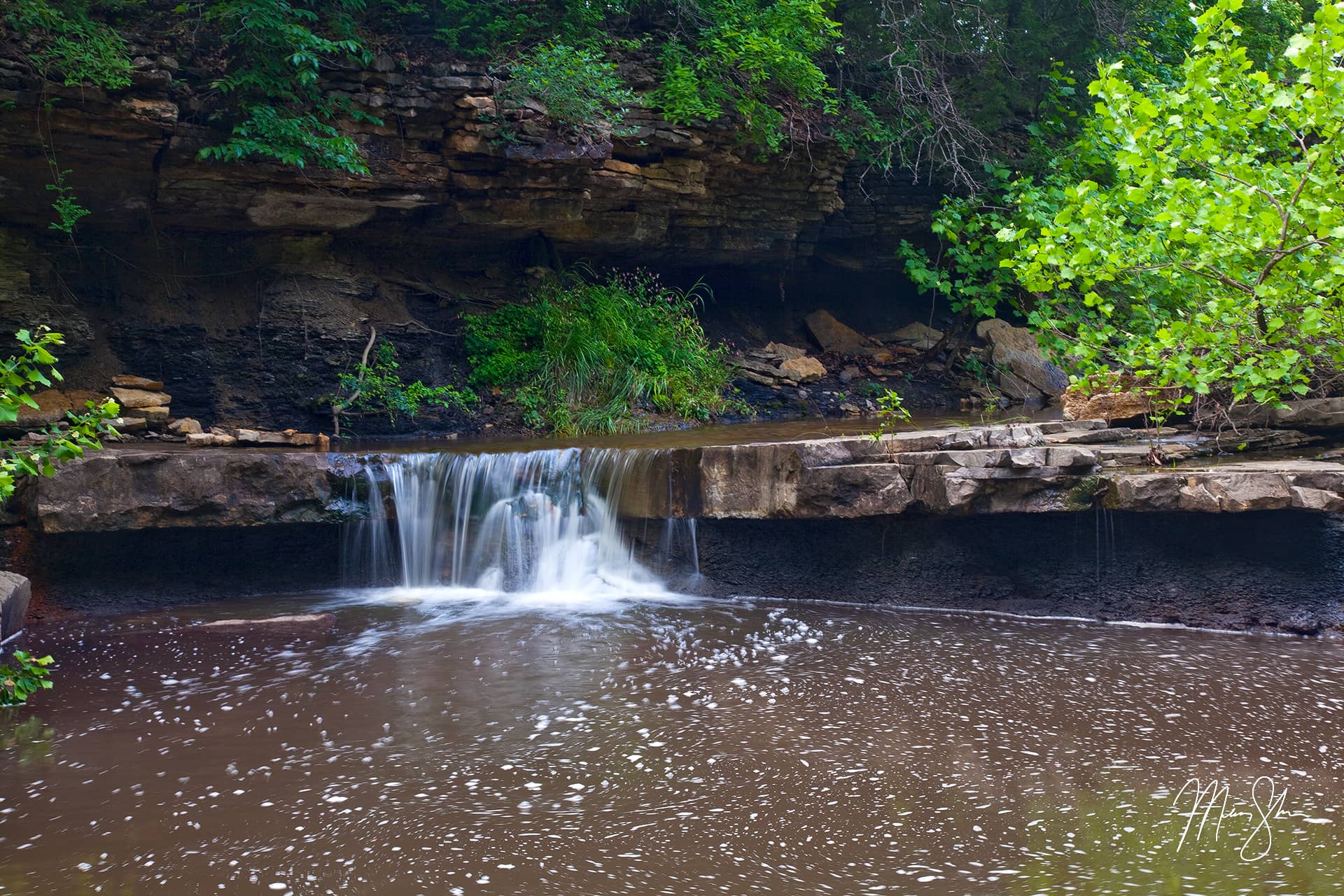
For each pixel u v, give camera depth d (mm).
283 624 7613
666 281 15797
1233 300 7527
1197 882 3795
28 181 10562
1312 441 8492
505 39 12867
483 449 10578
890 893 3777
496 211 12680
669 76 12680
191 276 12328
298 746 5305
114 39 10023
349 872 4008
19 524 8102
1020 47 15797
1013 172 15125
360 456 9062
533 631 7516
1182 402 8484
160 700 6055
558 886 3879
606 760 5074
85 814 4531
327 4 11820
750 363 15148
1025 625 7531
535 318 13758
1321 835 4133
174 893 3859
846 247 16531
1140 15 15773
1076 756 5004
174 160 10898
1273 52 15922
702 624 7648
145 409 11219
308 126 10969
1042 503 7586
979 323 16438
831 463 8156
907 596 8242
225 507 8516
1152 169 7297
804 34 13562
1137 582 7566
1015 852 4066
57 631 7605
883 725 5477
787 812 4473
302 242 12750
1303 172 6980
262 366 12367
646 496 8898
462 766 5027
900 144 15031
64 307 11281
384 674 6508
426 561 9219
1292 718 5426
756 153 13820
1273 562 7156
